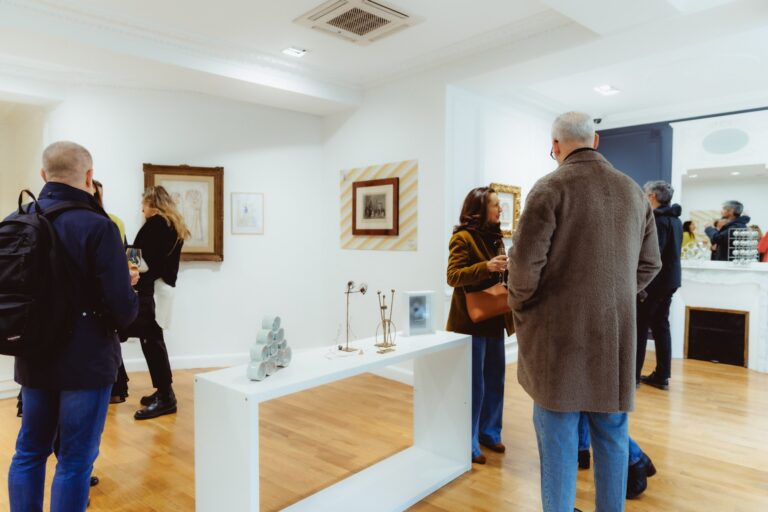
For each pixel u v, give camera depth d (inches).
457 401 101.0
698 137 202.1
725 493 91.7
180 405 137.9
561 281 64.3
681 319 200.7
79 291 64.0
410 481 93.0
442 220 153.3
